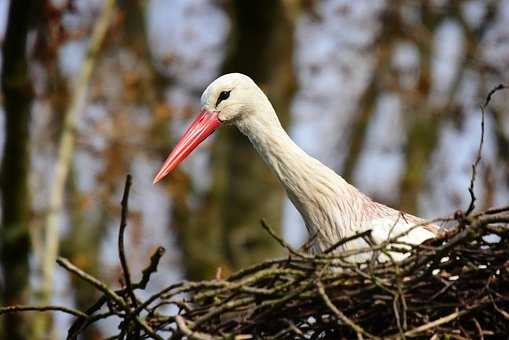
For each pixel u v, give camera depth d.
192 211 18.94
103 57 17.42
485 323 8.31
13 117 13.43
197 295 8.27
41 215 14.62
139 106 18.22
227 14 18.84
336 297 8.20
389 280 8.18
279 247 18.09
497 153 19.20
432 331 8.12
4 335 13.89
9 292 13.88
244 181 17.95
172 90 18.81
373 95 19.84
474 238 8.11
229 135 18.20
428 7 19.53
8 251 13.80
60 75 16.72
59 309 8.48
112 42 17.00
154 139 16.89
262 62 17.38
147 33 19.89
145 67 18.69
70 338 8.45
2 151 13.62
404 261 8.22
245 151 18.02
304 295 8.16
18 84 13.30
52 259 14.11
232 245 17.78
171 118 17.14
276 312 8.20
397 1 18.84
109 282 17.42
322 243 10.09
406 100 19.03
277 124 10.46
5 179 13.65
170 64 18.38
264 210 17.92
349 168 20.22
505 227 8.15
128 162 16.56
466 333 8.11
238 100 10.51
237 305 8.16
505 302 8.24
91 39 15.70
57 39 14.23
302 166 10.20
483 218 8.03
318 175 10.12
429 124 19.84
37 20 14.02
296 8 18.31
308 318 8.36
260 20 17.19
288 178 10.26
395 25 18.81
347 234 9.84
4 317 13.88
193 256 18.31
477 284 8.28
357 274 8.16
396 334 8.01
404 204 19.48
